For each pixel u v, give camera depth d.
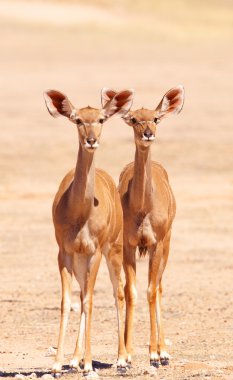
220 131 108.56
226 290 48.97
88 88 141.00
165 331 40.03
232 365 33.06
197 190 80.25
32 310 44.56
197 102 130.25
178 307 45.09
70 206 30.52
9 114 120.56
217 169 89.62
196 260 56.62
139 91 138.12
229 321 42.06
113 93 34.06
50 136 105.88
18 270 53.78
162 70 162.38
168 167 90.38
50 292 48.69
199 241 62.22
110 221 31.66
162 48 196.62
